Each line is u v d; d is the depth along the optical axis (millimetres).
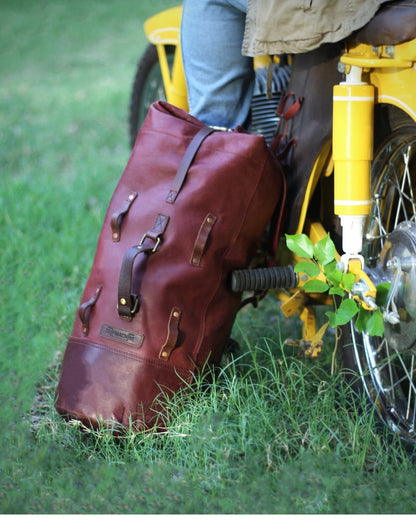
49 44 10555
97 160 5398
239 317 3125
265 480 2111
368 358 2404
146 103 4070
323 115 2412
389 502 2049
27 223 4125
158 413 2334
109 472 2174
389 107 2260
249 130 2879
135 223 2395
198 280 2357
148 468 2215
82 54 9844
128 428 2311
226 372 2555
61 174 5277
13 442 2369
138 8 12359
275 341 2879
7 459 2295
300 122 2521
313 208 2637
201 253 2344
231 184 2361
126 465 2227
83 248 3893
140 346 2326
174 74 3408
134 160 2469
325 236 2334
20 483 2178
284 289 2730
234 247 2408
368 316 2156
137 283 2338
